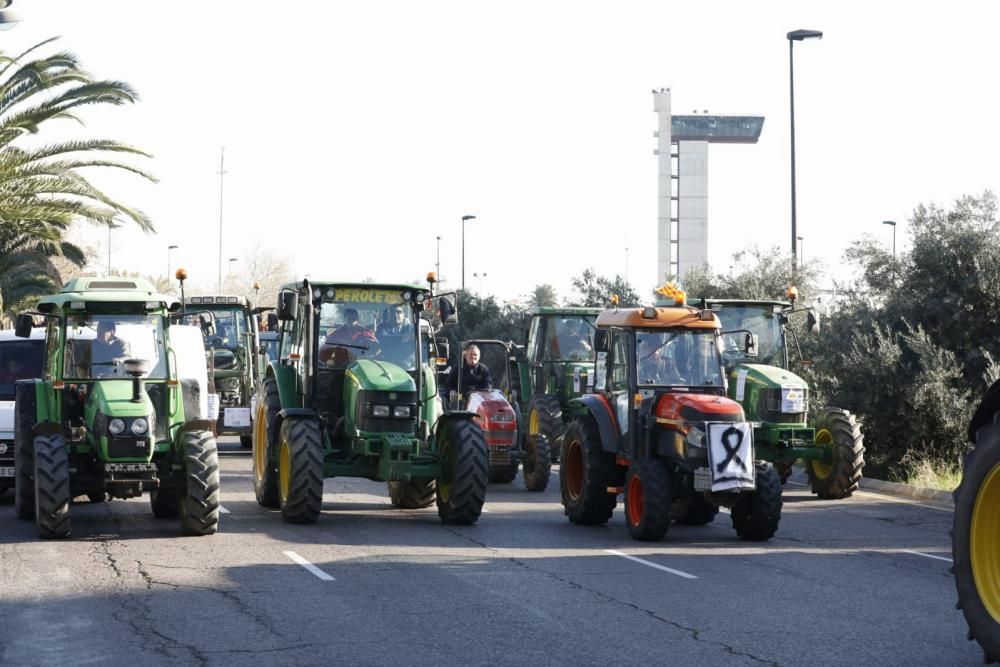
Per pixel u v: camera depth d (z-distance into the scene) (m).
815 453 21.50
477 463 17.27
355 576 13.12
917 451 24.84
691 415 16.00
